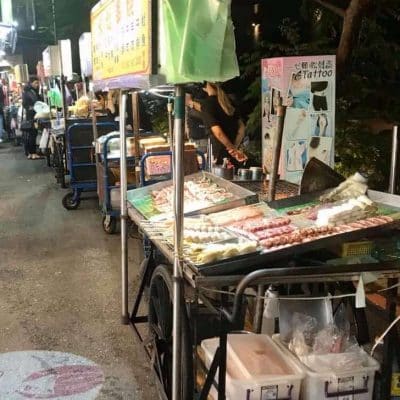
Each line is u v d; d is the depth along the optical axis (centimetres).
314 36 653
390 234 246
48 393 312
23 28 1628
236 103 619
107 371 336
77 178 739
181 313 233
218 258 216
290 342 263
